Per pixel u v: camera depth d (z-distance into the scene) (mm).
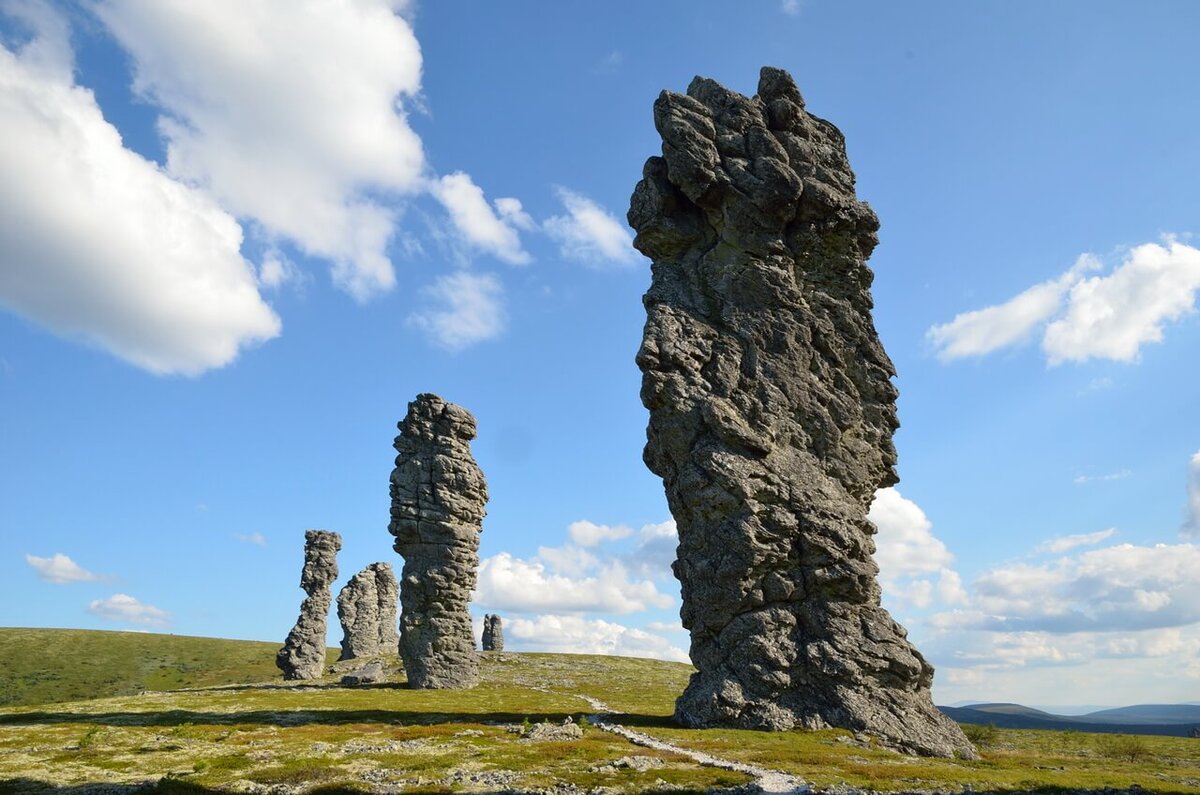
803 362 54750
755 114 58688
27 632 197125
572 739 41125
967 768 36500
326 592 107438
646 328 55062
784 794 28438
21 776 33125
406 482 83812
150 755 38125
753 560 47750
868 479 54625
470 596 83312
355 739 42156
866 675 46375
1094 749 51156
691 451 52125
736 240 56500
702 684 48469
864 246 58656
